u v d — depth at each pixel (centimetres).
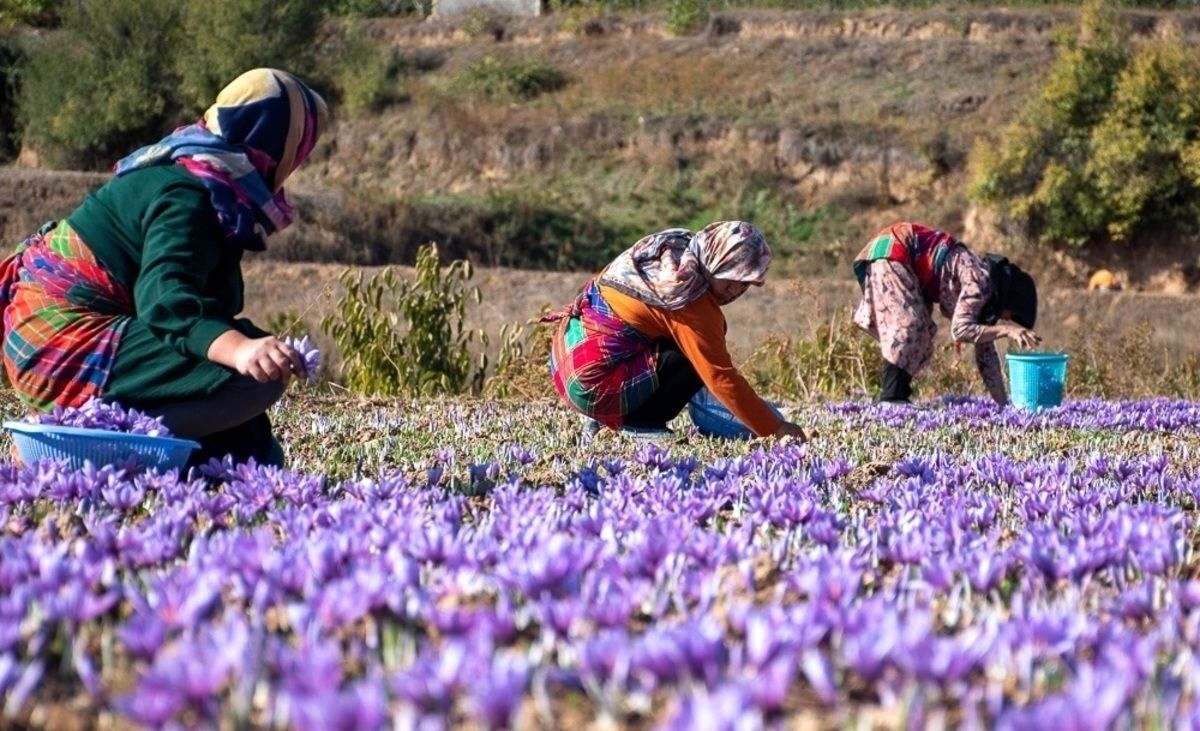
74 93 5881
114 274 735
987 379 1623
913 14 6662
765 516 582
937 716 275
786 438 987
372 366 2078
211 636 328
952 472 842
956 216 5234
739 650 306
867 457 1043
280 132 747
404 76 6700
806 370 2209
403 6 8269
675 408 1101
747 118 5862
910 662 297
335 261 4850
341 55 6338
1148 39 5584
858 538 542
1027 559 454
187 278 695
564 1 7706
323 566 413
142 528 526
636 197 5638
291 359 658
